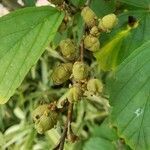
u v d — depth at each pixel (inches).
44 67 13.5
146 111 5.6
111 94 5.6
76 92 4.7
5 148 13.1
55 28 5.0
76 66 4.7
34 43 4.9
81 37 5.3
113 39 6.4
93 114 13.3
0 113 11.9
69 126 4.8
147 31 6.6
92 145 10.9
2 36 4.9
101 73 10.4
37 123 4.7
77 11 5.5
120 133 5.7
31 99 13.5
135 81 5.6
